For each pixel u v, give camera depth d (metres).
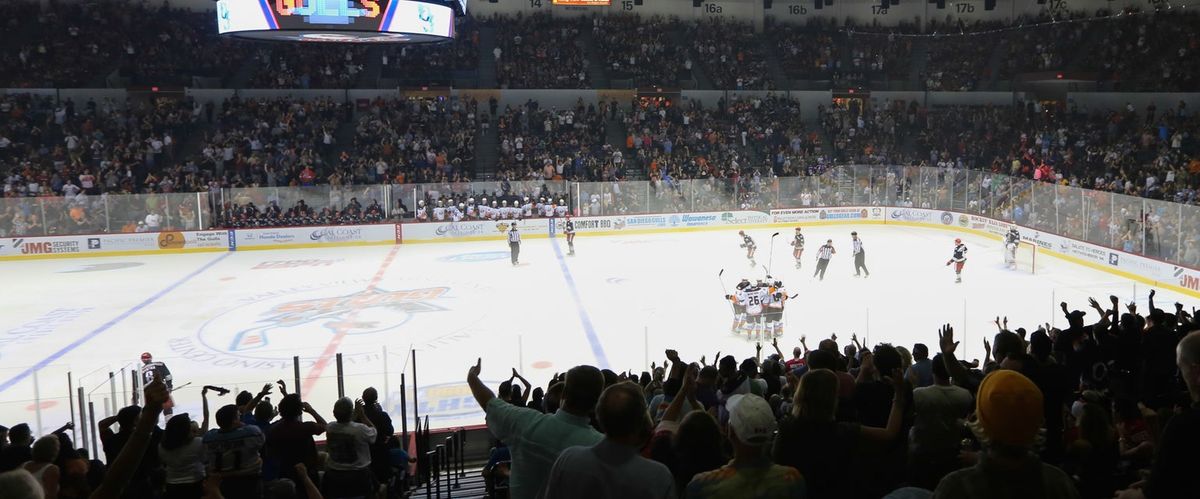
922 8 48.88
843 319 20.61
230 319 21.95
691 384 5.04
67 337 20.36
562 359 17.92
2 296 25.00
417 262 30.12
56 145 36.03
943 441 5.17
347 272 28.30
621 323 20.97
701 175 39.12
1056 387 5.69
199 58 40.72
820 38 48.03
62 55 39.34
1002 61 44.53
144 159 35.66
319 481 7.62
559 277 27.03
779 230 37.28
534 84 43.53
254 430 6.65
